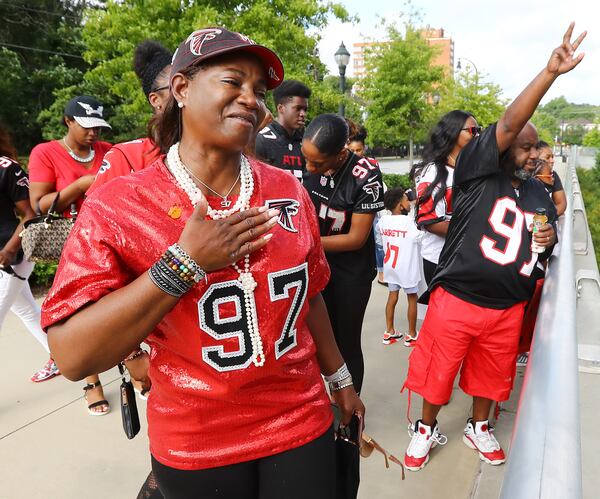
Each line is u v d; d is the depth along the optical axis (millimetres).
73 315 1143
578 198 7547
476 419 2871
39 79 18047
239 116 1232
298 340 1458
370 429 3184
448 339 2635
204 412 1327
